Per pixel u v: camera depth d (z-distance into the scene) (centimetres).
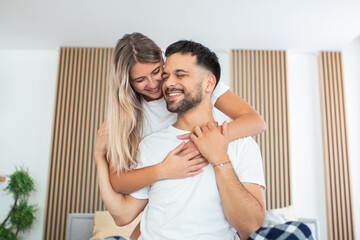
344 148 411
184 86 112
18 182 374
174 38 398
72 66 432
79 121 419
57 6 334
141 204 123
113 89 134
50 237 393
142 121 140
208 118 118
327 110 421
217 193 106
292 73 435
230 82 427
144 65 133
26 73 430
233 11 341
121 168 120
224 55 436
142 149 123
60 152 412
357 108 424
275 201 404
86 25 372
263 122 127
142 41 136
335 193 404
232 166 105
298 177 411
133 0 324
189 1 325
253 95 427
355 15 344
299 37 397
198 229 103
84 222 350
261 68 433
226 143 107
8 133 416
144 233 109
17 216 368
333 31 380
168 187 109
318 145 418
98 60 434
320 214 403
